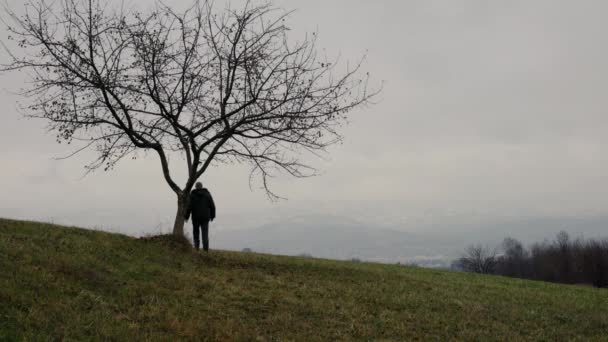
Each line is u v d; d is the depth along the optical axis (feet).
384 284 54.54
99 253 44.39
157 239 55.06
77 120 56.08
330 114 56.49
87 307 32.12
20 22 53.52
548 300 56.34
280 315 38.24
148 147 57.98
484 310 47.44
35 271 35.06
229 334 32.37
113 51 55.67
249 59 56.80
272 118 57.31
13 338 25.22
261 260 63.26
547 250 373.61
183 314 34.83
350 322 39.22
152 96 55.42
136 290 37.63
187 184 58.03
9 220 49.93
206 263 52.90
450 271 87.15
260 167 59.11
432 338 38.04
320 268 60.75
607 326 45.68
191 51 57.11
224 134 57.67
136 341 28.86
